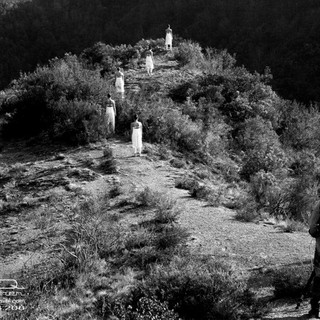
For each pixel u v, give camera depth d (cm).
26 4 8719
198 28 6838
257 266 916
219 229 1112
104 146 1762
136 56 3102
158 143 1833
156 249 995
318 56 5525
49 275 908
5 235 1147
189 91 2467
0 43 7506
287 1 6825
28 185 1444
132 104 2022
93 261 946
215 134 2125
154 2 7919
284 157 1983
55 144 1814
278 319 681
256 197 1432
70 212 1232
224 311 707
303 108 2936
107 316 752
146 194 1272
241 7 6975
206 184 1513
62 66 2495
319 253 655
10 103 2297
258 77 2806
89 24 8012
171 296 742
